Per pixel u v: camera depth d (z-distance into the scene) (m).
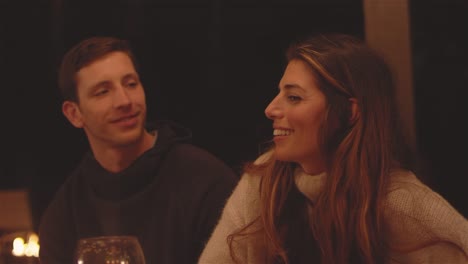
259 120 3.23
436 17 2.99
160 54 3.35
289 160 1.58
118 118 1.93
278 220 1.66
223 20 3.30
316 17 3.15
